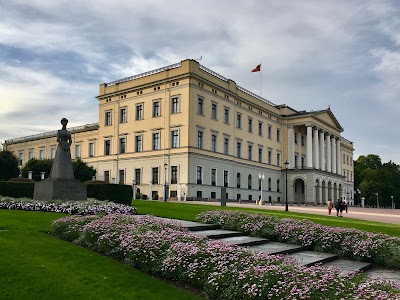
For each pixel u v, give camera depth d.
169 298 8.43
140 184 66.19
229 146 71.06
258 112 81.75
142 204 32.16
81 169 69.56
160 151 64.00
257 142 80.56
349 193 127.31
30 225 14.96
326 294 7.56
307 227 16.58
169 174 62.56
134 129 68.44
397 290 7.87
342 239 15.29
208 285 8.89
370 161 139.88
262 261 9.38
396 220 37.38
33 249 11.00
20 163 96.06
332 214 43.09
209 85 66.06
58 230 13.80
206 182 64.38
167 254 10.27
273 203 77.88
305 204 84.81
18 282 8.46
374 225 25.67
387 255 13.89
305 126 91.75
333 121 101.19
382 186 121.25
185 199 59.44
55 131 88.50
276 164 87.81
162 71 65.25
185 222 18.88
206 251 10.06
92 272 9.60
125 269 10.21
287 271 8.49
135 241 11.13
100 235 12.29
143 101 67.56
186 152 60.69
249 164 77.06
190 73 61.34
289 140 90.12
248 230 17.34
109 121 73.12
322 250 15.34
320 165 94.06
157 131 64.94
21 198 24.33
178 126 62.22
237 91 74.50
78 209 20.38
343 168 123.12
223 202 42.47
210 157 65.56
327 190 92.50
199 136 63.78
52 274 9.09
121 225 13.01
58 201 22.03
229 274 8.82
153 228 13.34
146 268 10.29
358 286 7.86
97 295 8.23
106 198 26.53
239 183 73.81
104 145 73.25
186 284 9.64
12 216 17.28
